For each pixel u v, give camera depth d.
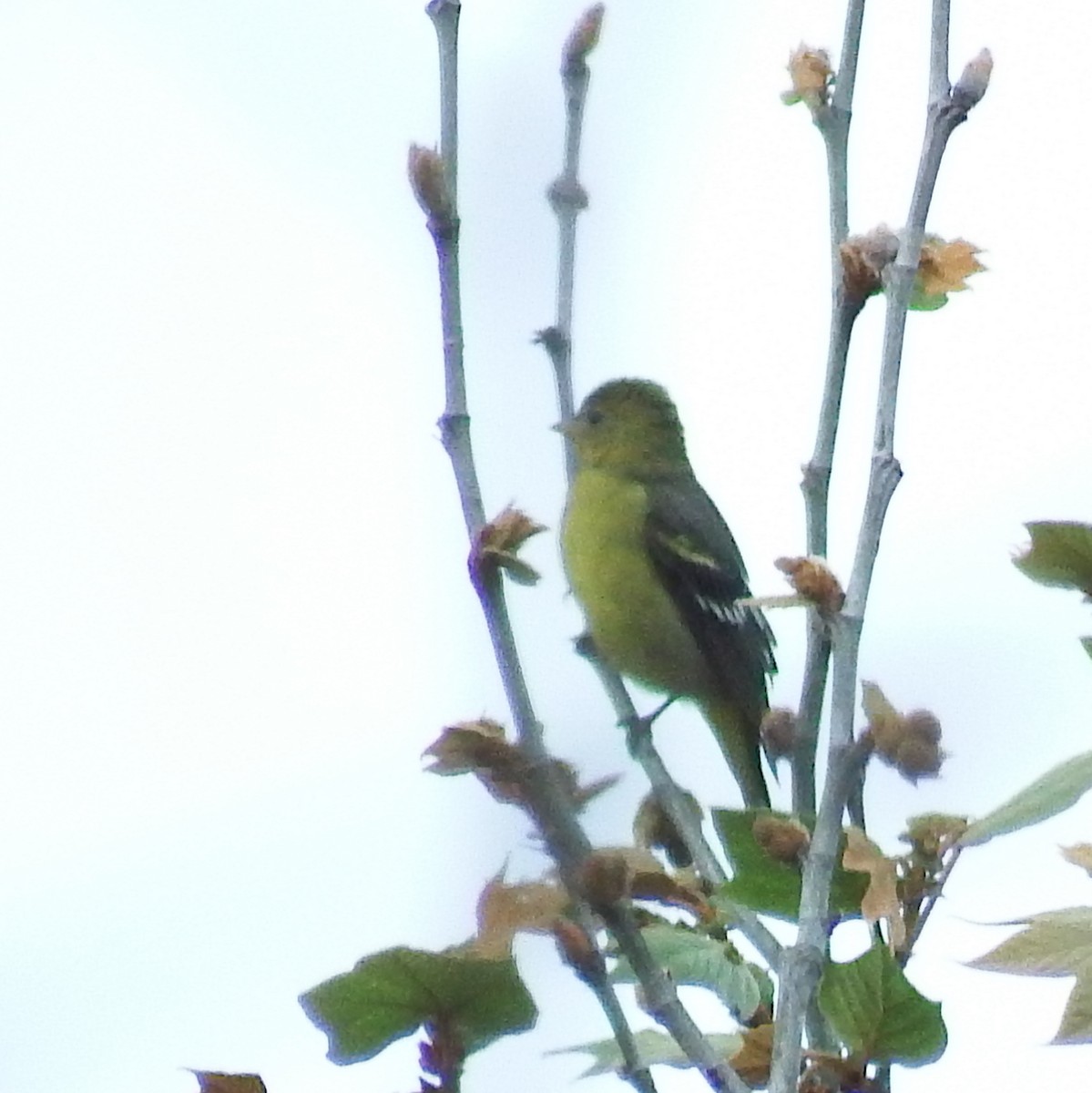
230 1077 4.95
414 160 5.98
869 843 5.55
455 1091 4.99
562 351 9.07
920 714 5.31
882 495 5.67
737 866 5.70
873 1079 5.42
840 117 7.73
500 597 4.93
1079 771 5.58
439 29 6.39
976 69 6.16
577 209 9.21
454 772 4.75
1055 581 5.98
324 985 4.99
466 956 4.95
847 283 6.80
